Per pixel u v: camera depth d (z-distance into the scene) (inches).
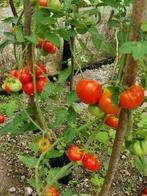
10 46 64.2
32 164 34.5
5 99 63.7
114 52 32.9
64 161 45.2
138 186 49.1
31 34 32.8
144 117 55.9
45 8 32.2
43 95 34.7
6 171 49.7
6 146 53.6
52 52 37.6
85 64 74.3
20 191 47.1
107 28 72.9
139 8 21.8
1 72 64.9
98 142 53.6
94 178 46.8
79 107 61.6
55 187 35.2
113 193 47.8
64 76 35.9
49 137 39.8
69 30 36.5
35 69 34.8
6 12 73.7
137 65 23.9
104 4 34.3
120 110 26.6
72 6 35.3
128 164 51.8
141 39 22.2
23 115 38.4
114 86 24.7
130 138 27.9
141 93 24.0
